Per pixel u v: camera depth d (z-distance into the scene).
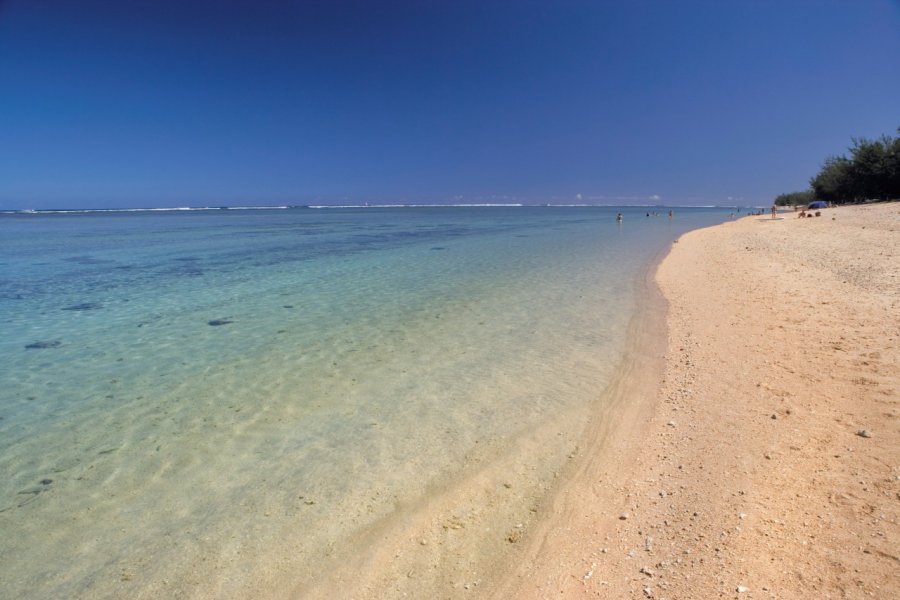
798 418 5.11
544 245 30.62
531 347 8.94
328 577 3.52
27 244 33.66
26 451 5.56
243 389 7.31
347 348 9.25
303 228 54.16
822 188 67.62
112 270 20.52
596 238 36.19
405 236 40.38
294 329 10.72
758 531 3.38
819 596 2.73
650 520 3.78
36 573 3.67
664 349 8.34
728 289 12.87
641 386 6.78
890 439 4.40
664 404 6.07
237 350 9.23
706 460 4.55
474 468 4.92
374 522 4.12
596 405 6.28
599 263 20.94
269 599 3.34
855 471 3.96
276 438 5.73
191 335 10.33
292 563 3.68
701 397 6.08
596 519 3.93
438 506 4.30
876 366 6.27
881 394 5.40
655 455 4.84
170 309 12.88
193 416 6.41
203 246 31.80
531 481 4.63
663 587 3.01
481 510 4.22
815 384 5.95
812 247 20.02
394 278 17.78
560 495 4.36
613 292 14.02
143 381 7.71
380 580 3.45
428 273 18.94
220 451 5.46
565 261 21.97
